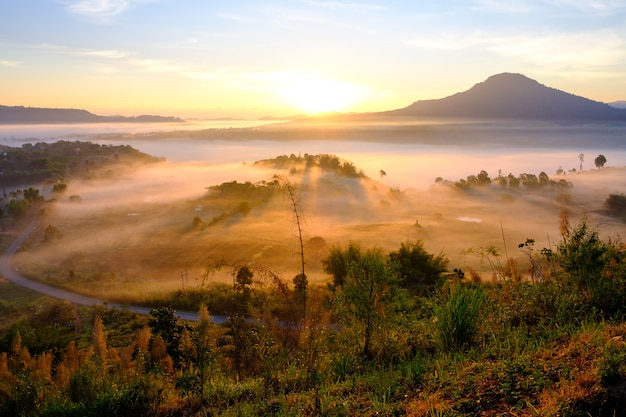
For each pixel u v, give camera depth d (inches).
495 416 128.6
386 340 221.3
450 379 158.2
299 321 238.5
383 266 232.8
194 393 192.9
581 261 232.5
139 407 177.3
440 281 562.3
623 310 214.4
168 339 268.1
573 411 119.3
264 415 160.7
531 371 148.7
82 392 196.5
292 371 204.7
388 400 155.3
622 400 120.5
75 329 1056.8
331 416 148.4
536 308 226.5
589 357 148.9
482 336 211.2
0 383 217.6
